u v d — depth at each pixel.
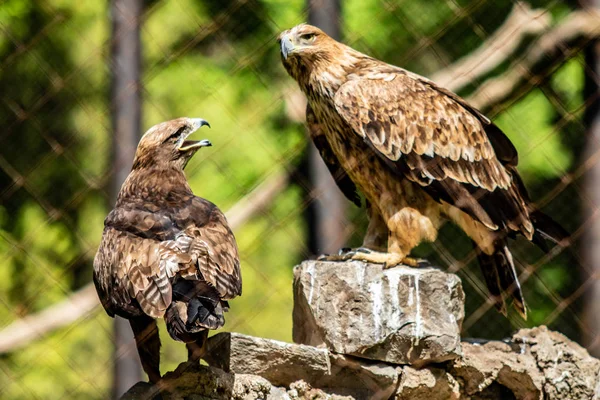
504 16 14.87
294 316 9.82
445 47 14.91
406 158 10.55
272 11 15.17
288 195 14.02
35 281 14.12
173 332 7.48
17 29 15.26
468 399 9.64
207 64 15.27
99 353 13.84
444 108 10.76
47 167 15.26
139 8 12.64
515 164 11.04
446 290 9.41
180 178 9.02
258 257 15.62
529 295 14.58
